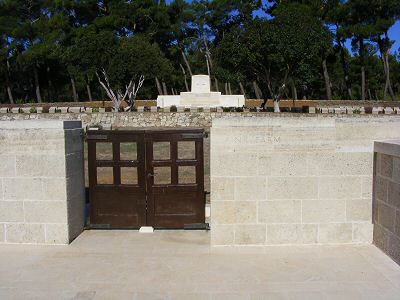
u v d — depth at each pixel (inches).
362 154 225.5
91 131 249.3
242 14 1822.1
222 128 222.8
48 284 182.5
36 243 233.9
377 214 224.1
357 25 1369.3
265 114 958.4
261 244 227.9
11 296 171.3
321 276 188.5
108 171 439.2
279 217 226.7
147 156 249.3
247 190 225.5
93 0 1681.8
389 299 166.9
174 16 1870.1
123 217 253.4
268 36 1031.0
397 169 201.0
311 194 225.9
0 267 201.8
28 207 232.8
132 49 1151.0
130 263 205.5
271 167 224.2
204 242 234.1
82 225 254.7
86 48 1157.7
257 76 1211.9
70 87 2042.3
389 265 200.4
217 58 1181.1
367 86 1892.2
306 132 223.3
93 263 206.1
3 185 232.8
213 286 179.3
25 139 229.6
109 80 1167.6
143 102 1491.1
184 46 1978.3
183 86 2153.1
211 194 226.2
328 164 225.0
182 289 176.6
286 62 1070.4
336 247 224.7
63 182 229.9
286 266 200.1
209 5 1839.3
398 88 1994.3
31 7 1728.6
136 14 1711.4
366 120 225.9
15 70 1827.0
